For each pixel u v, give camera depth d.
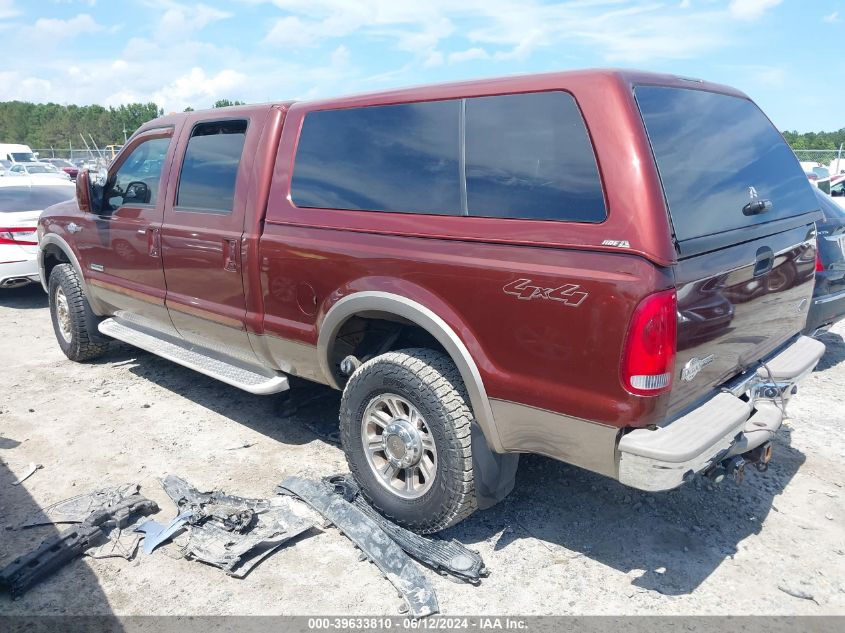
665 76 3.01
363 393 3.36
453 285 2.96
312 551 3.27
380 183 3.36
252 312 4.04
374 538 3.22
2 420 4.80
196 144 4.44
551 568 3.14
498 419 2.94
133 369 5.89
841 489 3.81
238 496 3.71
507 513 3.59
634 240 2.47
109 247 5.18
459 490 3.05
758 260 3.04
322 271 3.53
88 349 5.95
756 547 3.29
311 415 4.83
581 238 2.59
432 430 3.09
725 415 2.77
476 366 2.93
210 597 2.95
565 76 2.75
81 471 4.04
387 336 3.67
